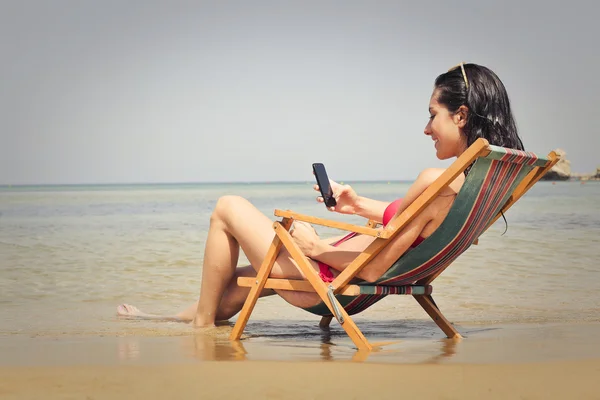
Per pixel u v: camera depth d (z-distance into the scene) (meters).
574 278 5.95
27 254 8.26
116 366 2.63
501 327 3.87
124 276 6.30
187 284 5.82
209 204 29.48
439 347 3.13
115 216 18.55
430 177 2.91
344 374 2.44
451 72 3.06
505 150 2.75
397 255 3.05
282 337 3.61
